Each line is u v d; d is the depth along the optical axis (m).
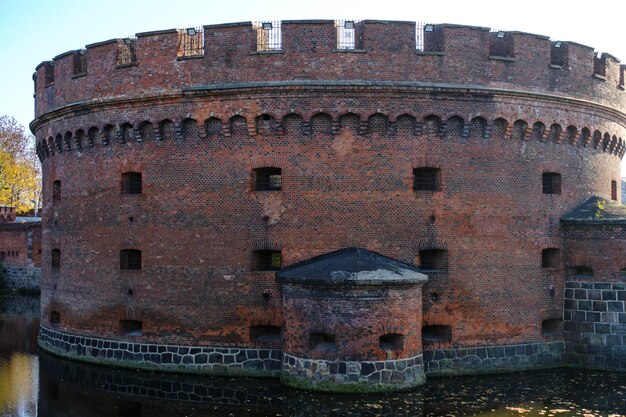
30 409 18.59
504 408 18.30
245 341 22.16
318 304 19.81
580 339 23.72
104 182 24.77
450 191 22.75
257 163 22.52
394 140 22.45
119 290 24.02
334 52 22.03
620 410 18.16
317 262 21.36
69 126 25.89
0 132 74.00
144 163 23.80
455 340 22.38
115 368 23.69
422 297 22.27
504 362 22.83
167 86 23.05
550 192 25.00
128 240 23.98
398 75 22.22
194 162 23.08
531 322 23.45
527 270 23.53
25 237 53.72
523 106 23.52
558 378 22.00
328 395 19.36
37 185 77.69
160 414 17.91
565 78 24.47
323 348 19.92
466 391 20.11
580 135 25.28
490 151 23.25
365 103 22.09
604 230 23.52
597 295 23.55
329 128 22.33
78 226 25.73
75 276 25.70
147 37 23.41
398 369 19.81
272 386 20.62
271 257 23.20
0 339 30.72
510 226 23.38
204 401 19.16
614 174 28.00
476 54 22.86
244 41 22.38
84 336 25.02
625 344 22.98
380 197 22.33
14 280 54.34
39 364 24.59
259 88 22.00
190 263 22.92
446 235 22.61
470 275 22.75
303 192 22.30
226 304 22.45
